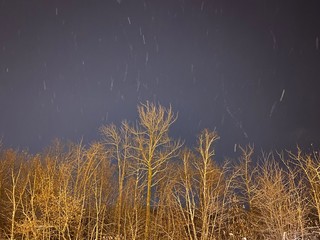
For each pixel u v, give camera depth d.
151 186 33.97
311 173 31.50
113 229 35.12
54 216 31.23
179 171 33.72
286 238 29.22
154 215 36.34
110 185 37.47
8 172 38.28
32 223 29.70
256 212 34.84
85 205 36.50
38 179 33.56
